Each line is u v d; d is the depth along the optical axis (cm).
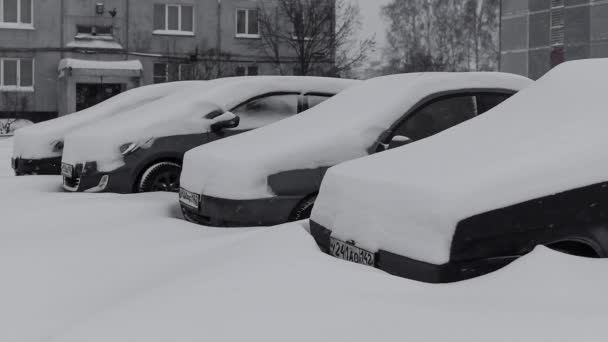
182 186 707
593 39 3738
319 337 305
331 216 460
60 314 427
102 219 713
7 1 3734
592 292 323
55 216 725
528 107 480
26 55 3738
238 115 915
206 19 3931
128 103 1205
